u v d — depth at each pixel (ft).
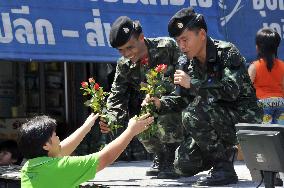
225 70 23.63
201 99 23.99
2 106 47.80
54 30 39.06
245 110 24.45
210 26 44.01
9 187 28.96
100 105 24.71
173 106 25.18
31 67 48.57
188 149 24.95
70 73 48.78
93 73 49.06
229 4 44.80
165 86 25.12
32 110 48.52
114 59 40.32
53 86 48.93
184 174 25.34
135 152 41.63
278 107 33.47
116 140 19.35
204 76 24.39
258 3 45.83
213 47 24.00
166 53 26.27
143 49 26.30
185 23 23.47
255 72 33.30
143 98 27.76
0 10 37.83
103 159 18.99
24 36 38.27
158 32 41.93
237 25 45.03
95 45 40.06
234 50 23.93
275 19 46.34
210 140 24.09
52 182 18.66
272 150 17.24
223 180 23.88
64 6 39.60
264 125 17.53
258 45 33.06
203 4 44.11
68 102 48.70
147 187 24.00
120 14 41.14
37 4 38.91
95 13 40.34
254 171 18.38
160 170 28.02
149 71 25.35
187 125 24.29
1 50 37.50
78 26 39.78
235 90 23.25
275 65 33.19
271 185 17.92
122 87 27.84
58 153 19.98
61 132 48.34
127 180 26.86
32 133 19.22
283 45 46.37
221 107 24.16
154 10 42.24
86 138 43.68
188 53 23.94
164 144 27.68
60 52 38.99
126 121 28.07
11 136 47.42
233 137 24.16
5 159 38.40
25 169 19.11
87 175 18.78
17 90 48.24
